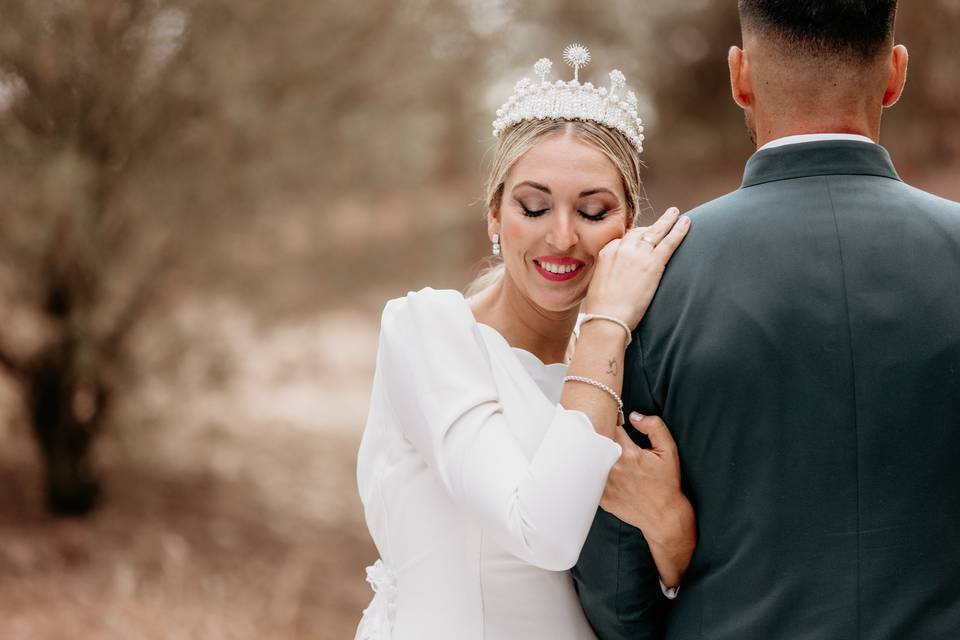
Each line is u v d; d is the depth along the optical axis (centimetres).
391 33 665
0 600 478
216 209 614
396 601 208
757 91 172
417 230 715
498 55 766
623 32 1308
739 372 158
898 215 159
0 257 569
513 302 211
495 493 179
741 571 162
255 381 718
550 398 209
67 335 582
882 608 153
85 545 557
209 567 541
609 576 181
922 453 153
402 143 672
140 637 450
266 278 642
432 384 195
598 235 195
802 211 162
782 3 164
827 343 155
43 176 544
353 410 900
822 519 155
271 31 626
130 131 600
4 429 687
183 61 600
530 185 195
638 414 171
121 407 609
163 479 670
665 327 168
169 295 625
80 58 582
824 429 154
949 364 152
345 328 1190
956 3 1173
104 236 588
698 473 166
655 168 1592
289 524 621
